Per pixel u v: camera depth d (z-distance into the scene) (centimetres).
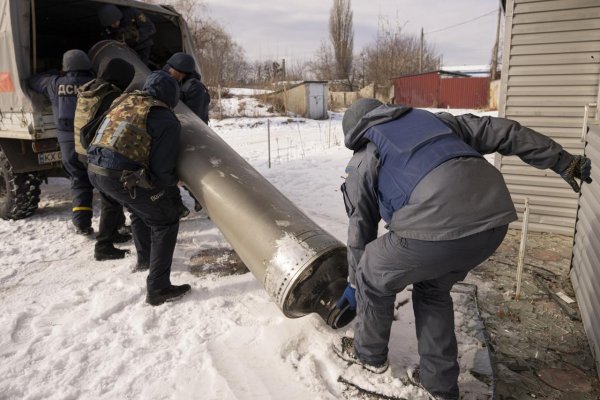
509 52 419
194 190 302
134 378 238
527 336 274
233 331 277
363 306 217
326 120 2034
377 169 193
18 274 366
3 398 226
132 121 278
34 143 443
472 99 2872
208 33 2233
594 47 387
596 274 262
